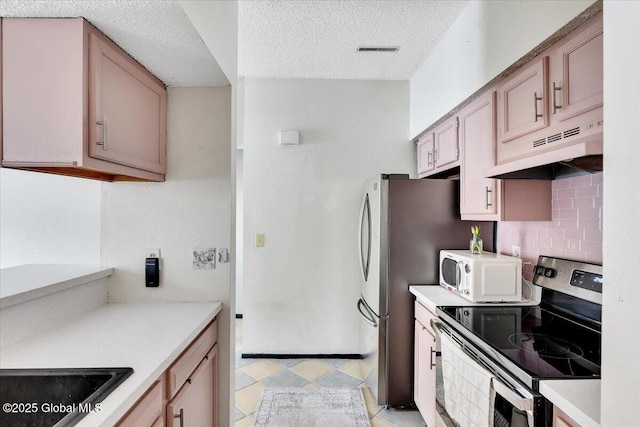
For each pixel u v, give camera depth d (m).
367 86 3.10
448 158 2.39
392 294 2.25
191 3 1.22
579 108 1.23
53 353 1.13
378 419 2.16
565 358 1.18
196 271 1.78
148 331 1.34
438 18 2.14
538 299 1.85
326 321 3.07
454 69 2.18
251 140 3.04
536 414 1.01
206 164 1.80
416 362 2.17
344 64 2.78
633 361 0.65
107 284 1.76
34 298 1.28
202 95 1.80
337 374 2.75
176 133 1.80
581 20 1.22
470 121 2.07
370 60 2.71
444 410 1.62
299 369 2.83
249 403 2.32
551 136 1.39
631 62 0.65
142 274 1.77
